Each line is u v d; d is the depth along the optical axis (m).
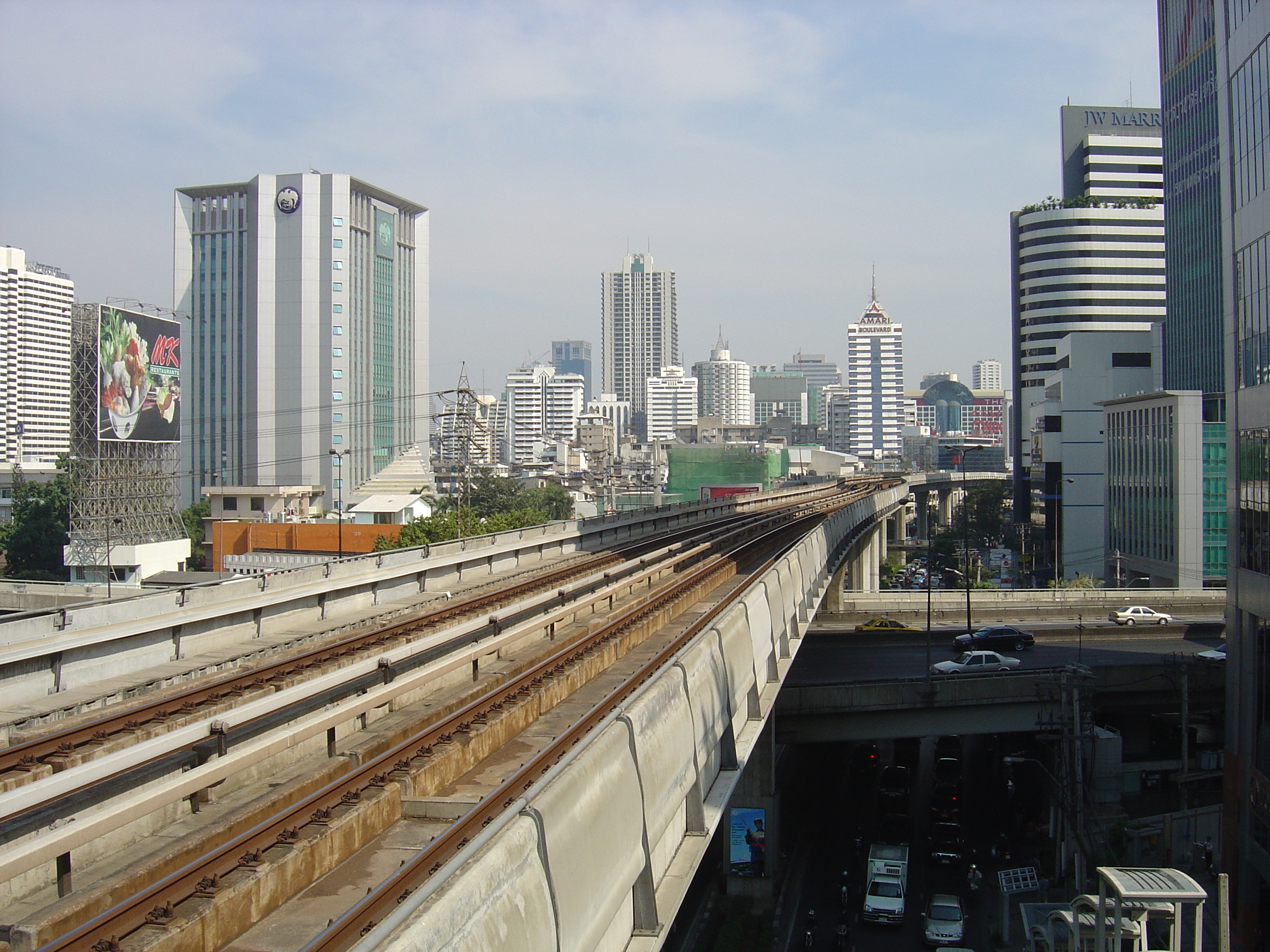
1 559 77.75
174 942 8.51
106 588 47.12
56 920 8.48
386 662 16.78
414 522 64.56
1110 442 85.56
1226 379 34.94
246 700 15.89
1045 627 56.72
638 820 11.39
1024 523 131.12
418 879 10.41
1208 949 30.11
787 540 52.41
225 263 142.38
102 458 64.81
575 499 114.94
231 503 90.50
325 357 140.38
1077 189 154.50
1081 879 34.31
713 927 32.97
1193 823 37.38
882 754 52.75
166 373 70.19
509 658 21.08
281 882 9.92
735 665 18.47
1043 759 44.19
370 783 12.22
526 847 8.44
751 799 35.47
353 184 143.75
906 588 93.81
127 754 11.48
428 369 165.75
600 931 9.99
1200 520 72.44
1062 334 141.12
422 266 164.25
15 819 10.62
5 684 15.30
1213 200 94.94
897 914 32.72
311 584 23.52
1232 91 34.53
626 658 21.81
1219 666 44.34
